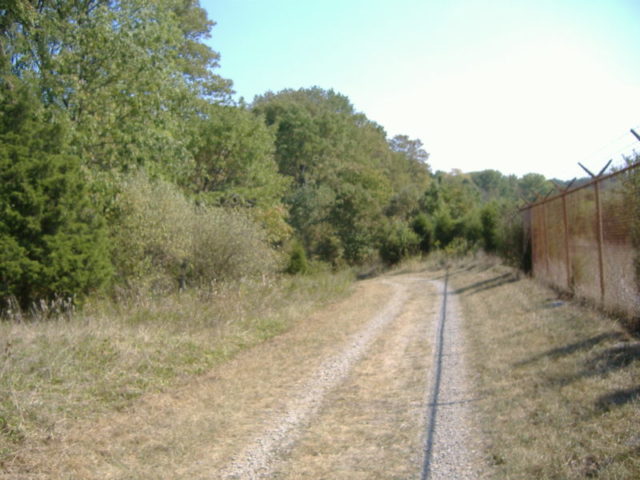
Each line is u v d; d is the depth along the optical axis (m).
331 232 39.97
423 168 72.81
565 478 3.86
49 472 4.58
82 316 10.30
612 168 8.41
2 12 15.44
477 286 18.14
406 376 7.58
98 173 14.77
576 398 5.33
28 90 12.23
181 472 4.68
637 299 7.42
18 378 6.28
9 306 10.14
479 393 6.27
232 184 29.38
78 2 16.88
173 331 10.27
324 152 48.97
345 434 5.48
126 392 6.82
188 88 22.09
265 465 4.80
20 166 10.76
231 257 14.69
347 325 12.34
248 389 7.28
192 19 32.03
